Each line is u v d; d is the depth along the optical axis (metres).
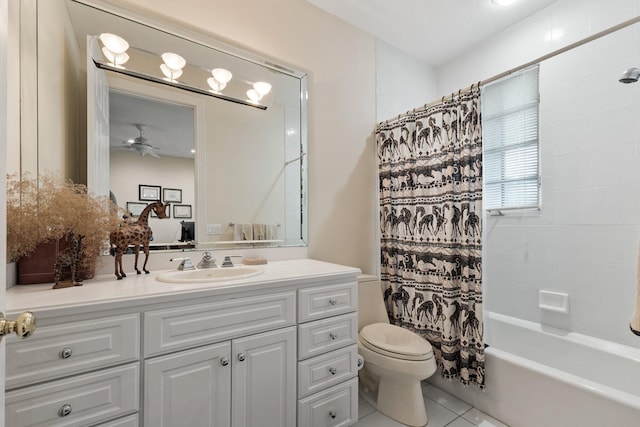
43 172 1.20
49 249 1.11
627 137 1.76
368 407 1.73
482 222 1.71
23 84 1.11
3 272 0.53
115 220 1.22
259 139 1.83
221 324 1.08
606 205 1.83
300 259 1.92
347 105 2.20
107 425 0.88
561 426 1.38
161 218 1.48
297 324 1.27
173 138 1.56
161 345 0.97
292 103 1.95
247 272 1.46
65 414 0.82
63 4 1.29
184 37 1.58
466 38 2.42
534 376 1.48
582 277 1.92
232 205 1.72
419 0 1.99
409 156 2.08
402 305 2.11
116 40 1.41
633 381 1.58
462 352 1.74
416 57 2.66
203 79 1.65
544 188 2.11
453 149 1.82
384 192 2.23
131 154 1.44
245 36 1.75
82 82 1.33
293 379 1.25
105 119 1.38
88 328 0.86
